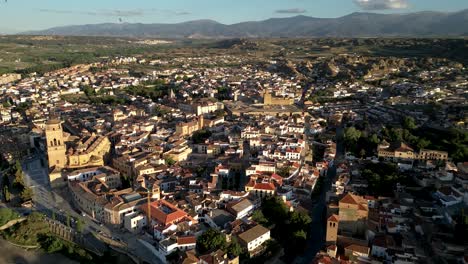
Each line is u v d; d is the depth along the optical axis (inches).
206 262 7706.7
